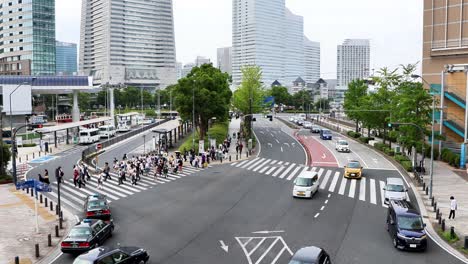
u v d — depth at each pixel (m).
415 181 41.28
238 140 71.94
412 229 22.81
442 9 57.41
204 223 27.91
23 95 87.44
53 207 33.12
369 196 35.72
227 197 35.53
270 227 26.84
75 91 95.44
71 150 68.00
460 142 54.78
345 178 43.66
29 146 72.81
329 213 30.22
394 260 21.23
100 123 106.56
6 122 88.06
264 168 50.09
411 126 45.25
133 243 24.02
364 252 22.38
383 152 60.84
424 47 59.31
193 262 21.00
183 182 42.34
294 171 47.94
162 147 64.50
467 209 31.39
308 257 17.95
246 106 83.19
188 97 62.38
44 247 23.92
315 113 172.00
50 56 162.75
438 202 33.56
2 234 26.25
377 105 64.19
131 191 38.62
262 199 34.62
